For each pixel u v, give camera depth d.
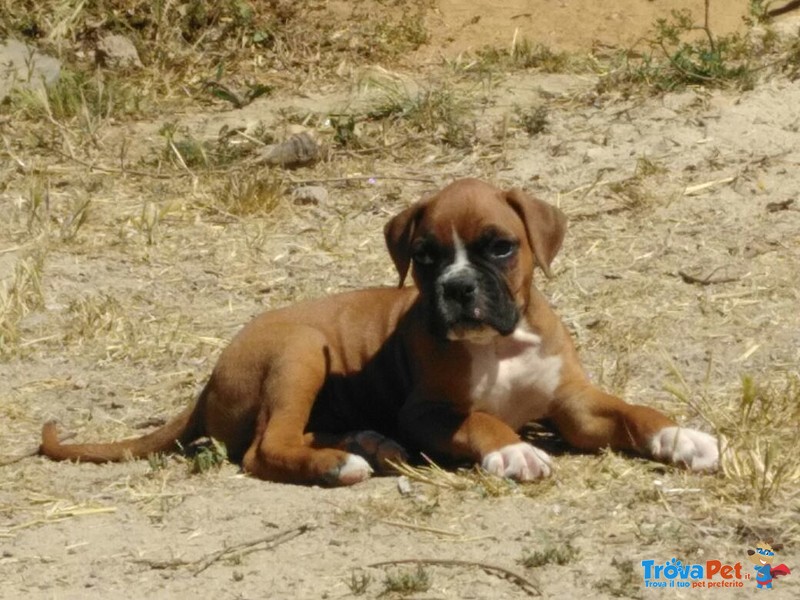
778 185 14.19
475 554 8.08
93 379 11.29
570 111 16.14
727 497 8.63
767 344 11.27
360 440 9.32
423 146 15.75
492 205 9.09
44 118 16.75
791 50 16.84
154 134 16.44
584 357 11.21
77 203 14.55
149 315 12.39
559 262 13.02
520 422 9.71
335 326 10.07
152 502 9.02
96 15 18.97
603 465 9.14
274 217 14.38
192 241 13.88
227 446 9.86
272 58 18.42
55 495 9.20
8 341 11.89
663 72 16.61
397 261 9.32
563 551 7.95
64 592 7.90
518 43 18.06
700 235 13.38
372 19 19.08
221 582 7.91
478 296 8.86
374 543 8.26
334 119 16.31
